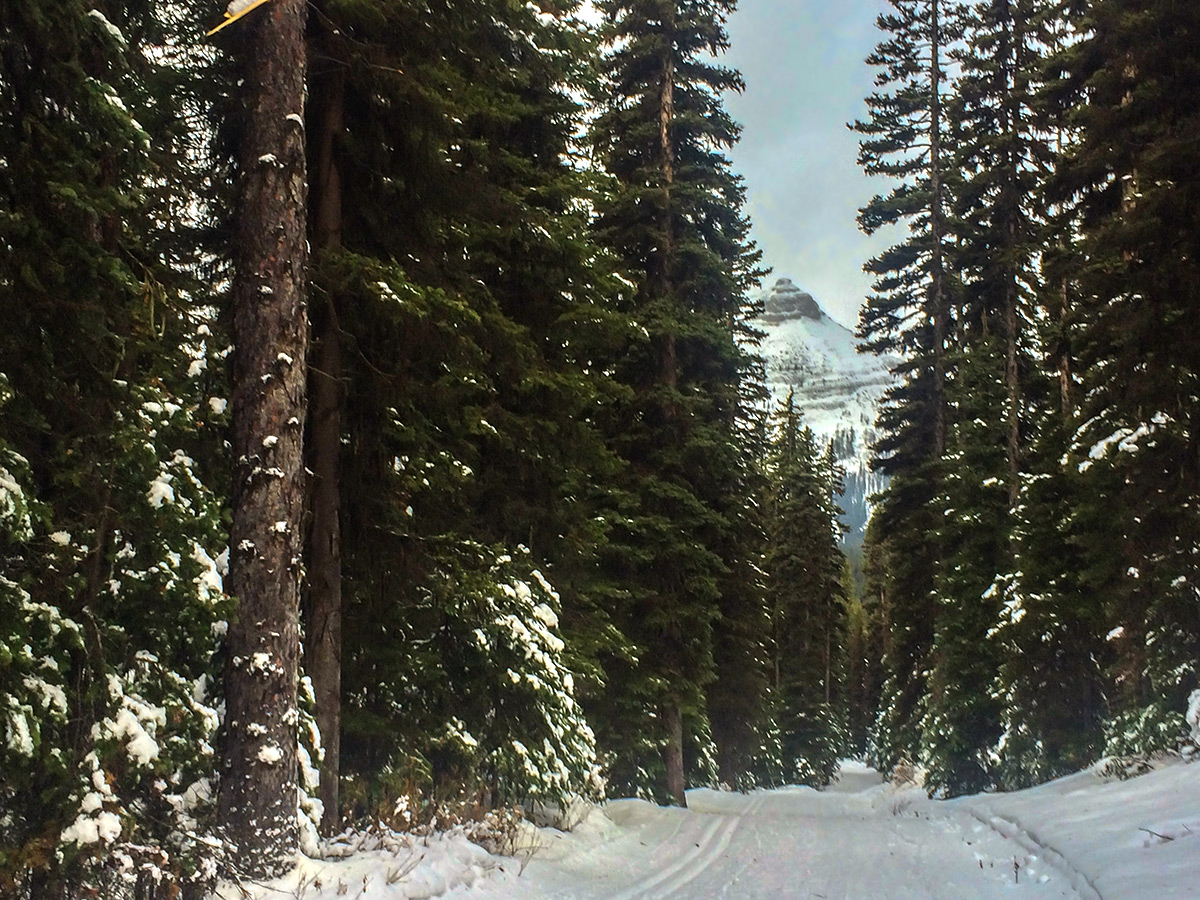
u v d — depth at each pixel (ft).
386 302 29.27
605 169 74.38
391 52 31.78
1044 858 35.60
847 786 152.76
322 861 25.35
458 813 34.63
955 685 83.92
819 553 163.12
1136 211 41.01
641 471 67.56
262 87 26.23
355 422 33.40
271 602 24.76
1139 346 43.11
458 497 38.52
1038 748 70.59
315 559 30.99
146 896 20.62
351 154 31.94
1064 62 51.60
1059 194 52.95
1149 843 30.81
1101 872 28.27
